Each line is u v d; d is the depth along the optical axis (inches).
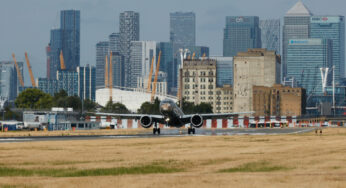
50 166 7145.7
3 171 6643.7
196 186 5221.5
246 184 5305.1
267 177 5723.4
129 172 6525.6
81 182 5477.4
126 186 5251.0
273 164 7165.4
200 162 7514.8
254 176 5816.9
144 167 6973.4
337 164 7057.1
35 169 6835.6
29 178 5905.5
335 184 5275.6
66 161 7746.1
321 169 6545.3
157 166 7076.8
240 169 6673.2
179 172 6466.5
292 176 5797.2
